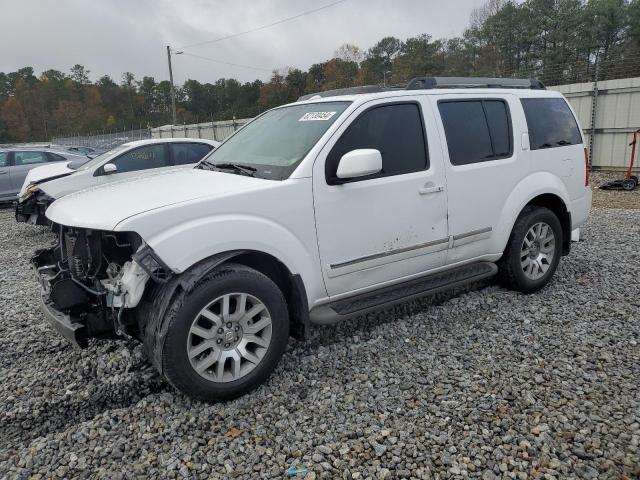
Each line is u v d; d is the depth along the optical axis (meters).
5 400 3.40
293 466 2.65
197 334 3.10
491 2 48.16
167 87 105.75
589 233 7.37
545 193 4.89
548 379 3.35
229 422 3.05
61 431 3.06
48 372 3.75
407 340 4.02
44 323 4.71
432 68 52.91
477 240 4.48
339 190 3.63
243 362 3.32
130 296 3.05
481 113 4.54
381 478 2.54
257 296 3.26
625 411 2.99
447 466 2.61
